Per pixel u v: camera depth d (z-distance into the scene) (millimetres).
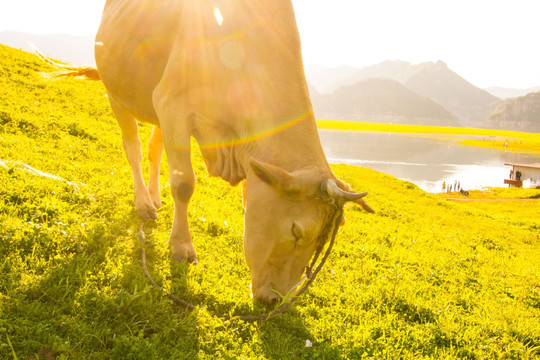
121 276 4227
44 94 15375
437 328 5074
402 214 15484
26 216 4961
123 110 6164
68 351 3004
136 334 3439
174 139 4637
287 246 3887
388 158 131750
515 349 4840
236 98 4324
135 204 6238
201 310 3838
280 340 3920
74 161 9031
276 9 4406
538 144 199875
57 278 3828
